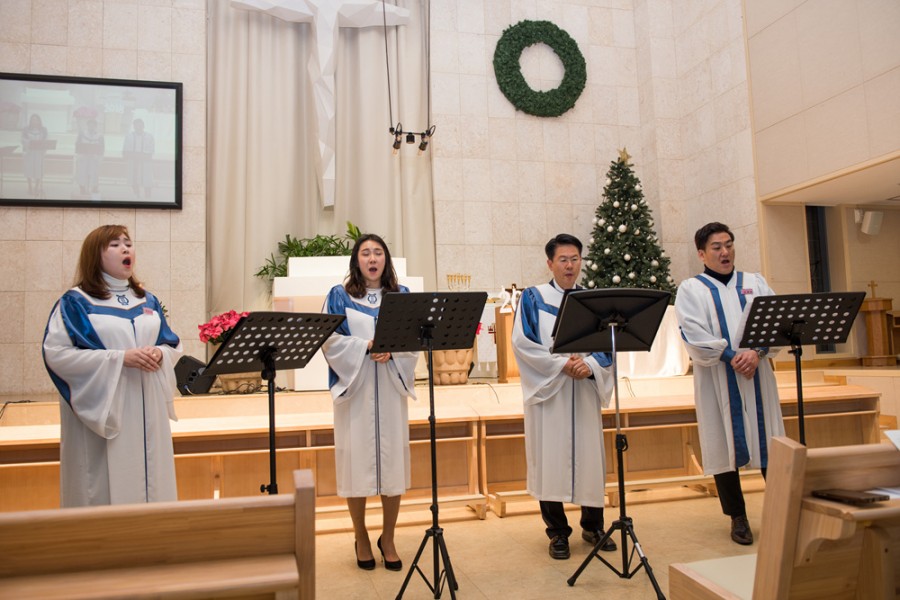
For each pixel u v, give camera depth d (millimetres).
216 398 5086
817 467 1434
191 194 7973
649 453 4961
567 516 4344
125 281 2982
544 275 9047
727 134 8477
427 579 3100
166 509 1225
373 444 3260
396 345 2924
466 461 4531
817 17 7164
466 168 8938
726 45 8492
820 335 3418
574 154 9328
